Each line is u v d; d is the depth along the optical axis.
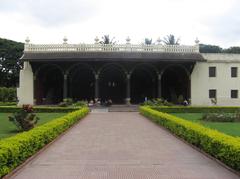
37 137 12.52
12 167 9.55
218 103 45.03
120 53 42.25
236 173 9.41
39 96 44.44
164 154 12.52
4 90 55.00
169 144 14.86
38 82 44.16
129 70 42.91
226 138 11.04
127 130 20.09
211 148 11.63
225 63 45.53
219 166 10.50
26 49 42.62
